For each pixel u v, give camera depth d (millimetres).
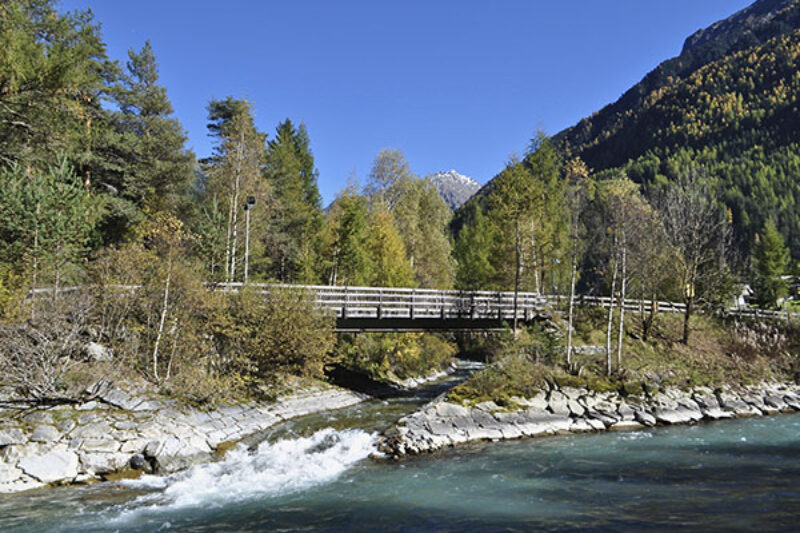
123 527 9406
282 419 18547
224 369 19750
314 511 10250
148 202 28062
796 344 29938
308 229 37312
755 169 136250
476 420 17406
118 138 27734
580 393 20453
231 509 10391
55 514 10000
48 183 18516
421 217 48625
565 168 38438
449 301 26875
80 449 12656
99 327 17531
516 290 27312
